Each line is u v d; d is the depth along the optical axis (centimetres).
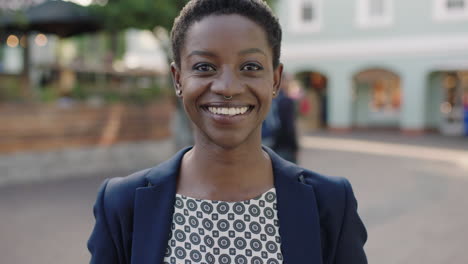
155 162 970
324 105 1977
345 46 1834
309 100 1938
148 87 998
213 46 105
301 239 113
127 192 120
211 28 105
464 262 423
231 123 106
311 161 1045
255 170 118
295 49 1928
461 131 1709
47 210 596
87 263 420
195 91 107
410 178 843
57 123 822
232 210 115
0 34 1013
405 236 497
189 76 108
